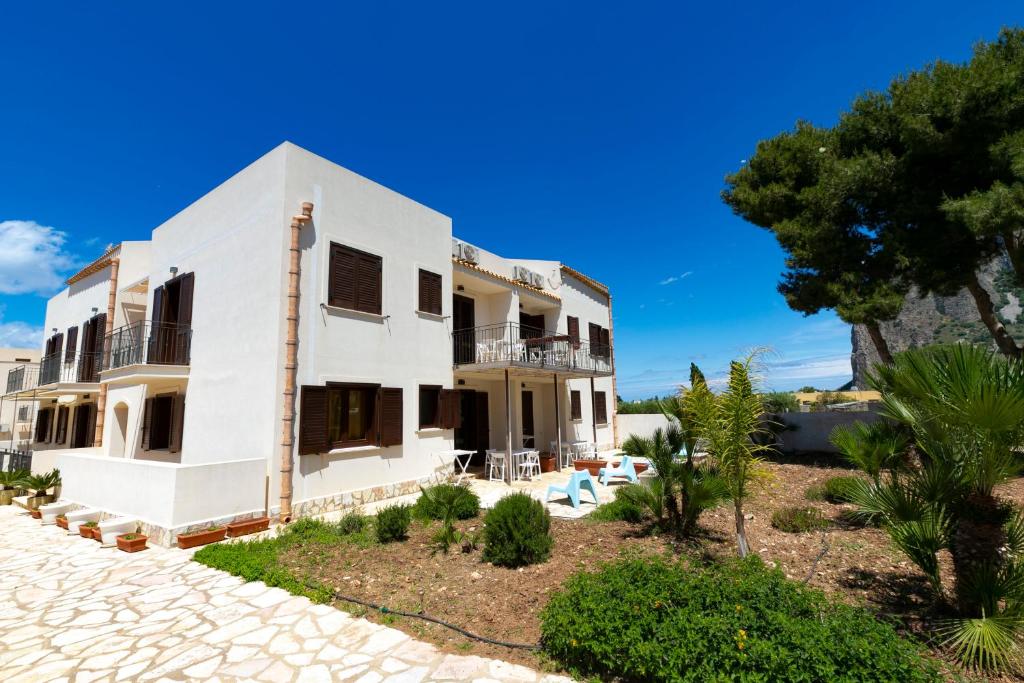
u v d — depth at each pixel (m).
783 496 9.23
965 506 4.37
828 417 13.99
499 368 12.77
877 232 12.18
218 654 4.17
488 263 16.02
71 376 17.09
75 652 4.27
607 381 22.41
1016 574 3.66
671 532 7.02
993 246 11.21
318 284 9.72
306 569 6.12
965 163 10.65
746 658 3.03
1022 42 10.10
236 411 9.56
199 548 7.31
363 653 4.11
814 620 3.47
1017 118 9.76
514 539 6.07
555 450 16.33
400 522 7.22
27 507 10.86
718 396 5.74
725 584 3.99
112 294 14.85
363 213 10.84
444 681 3.64
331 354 9.77
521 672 3.74
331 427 9.81
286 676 3.78
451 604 4.98
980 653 3.48
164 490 7.73
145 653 4.22
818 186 12.29
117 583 6.00
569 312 19.44
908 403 5.30
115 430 13.22
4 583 6.10
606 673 3.62
